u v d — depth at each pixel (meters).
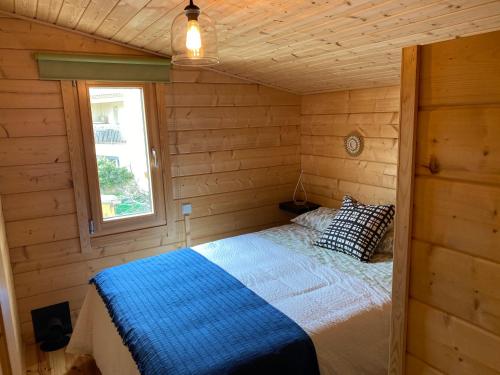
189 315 1.91
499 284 0.88
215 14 1.93
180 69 3.10
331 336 1.78
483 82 0.85
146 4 1.92
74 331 2.48
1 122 2.51
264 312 1.92
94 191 2.87
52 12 2.31
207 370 1.51
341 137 3.42
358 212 2.82
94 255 2.94
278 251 2.76
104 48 2.76
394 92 2.90
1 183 2.56
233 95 3.39
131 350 1.73
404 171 1.05
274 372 1.59
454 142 0.93
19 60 2.51
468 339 0.96
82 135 2.77
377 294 2.10
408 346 1.13
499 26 1.70
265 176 3.70
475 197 0.90
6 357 1.54
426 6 1.59
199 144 3.29
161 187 3.15
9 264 2.51
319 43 2.24
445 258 0.99
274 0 1.72
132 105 2.97
